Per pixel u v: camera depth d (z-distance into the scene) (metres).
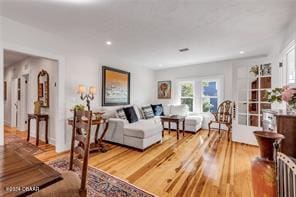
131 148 3.64
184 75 6.20
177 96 6.38
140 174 2.46
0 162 1.11
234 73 4.12
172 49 4.08
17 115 5.65
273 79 3.50
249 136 3.88
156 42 3.57
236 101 4.09
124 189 2.06
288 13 2.34
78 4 2.14
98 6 2.19
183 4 2.14
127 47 3.92
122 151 3.46
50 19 2.55
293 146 1.68
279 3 2.10
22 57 4.90
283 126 1.74
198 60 5.29
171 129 5.56
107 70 4.55
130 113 4.53
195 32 3.04
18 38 2.67
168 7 2.21
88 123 1.37
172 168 2.66
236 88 4.09
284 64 3.07
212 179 2.31
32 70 4.77
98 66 4.34
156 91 6.81
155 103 6.77
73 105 3.63
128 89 5.33
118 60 5.01
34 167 1.05
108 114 4.38
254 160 1.63
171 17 2.48
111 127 3.98
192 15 2.42
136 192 2.00
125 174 2.45
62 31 3.01
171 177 2.37
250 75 3.92
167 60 5.30
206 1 2.07
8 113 6.32
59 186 1.28
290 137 1.70
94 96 4.20
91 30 2.97
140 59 5.16
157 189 2.07
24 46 2.74
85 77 3.94
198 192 2.00
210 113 5.66
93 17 2.49
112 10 2.29
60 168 2.62
